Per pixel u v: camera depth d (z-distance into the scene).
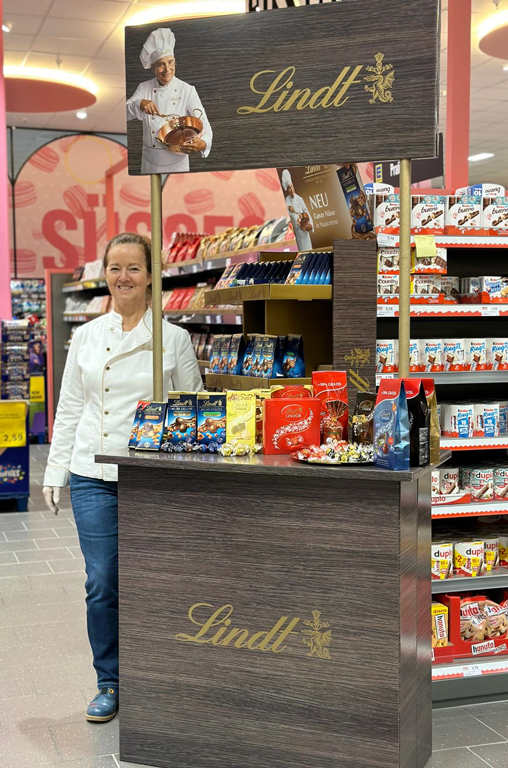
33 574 5.04
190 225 15.15
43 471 8.91
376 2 2.42
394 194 3.27
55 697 3.25
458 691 3.20
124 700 2.65
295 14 2.51
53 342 11.76
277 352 2.97
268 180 15.42
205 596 2.53
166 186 14.97
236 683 2.50
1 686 3.35
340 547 2.35
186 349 3.15
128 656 2.63
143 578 2.60
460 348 3.44
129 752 2.66
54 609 4.36
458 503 3.41
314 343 3.23
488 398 3.95
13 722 3.02
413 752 2.49
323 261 2.94
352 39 2.46
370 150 2.48
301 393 2.70
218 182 15.22
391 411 2.29
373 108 2.46
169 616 2.58
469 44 5.50
